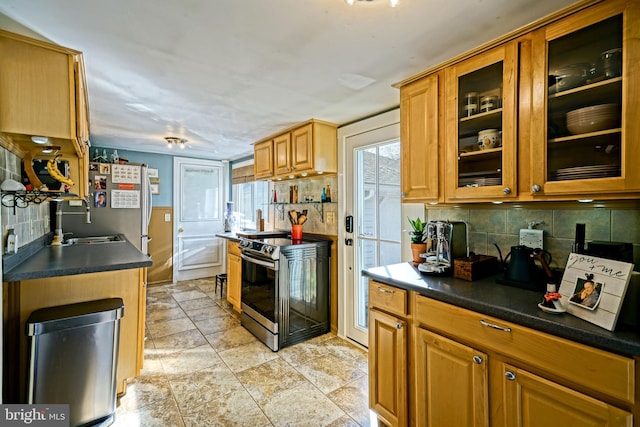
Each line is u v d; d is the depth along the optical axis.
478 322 1.26
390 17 1.29
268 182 4.18
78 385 1.58
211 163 5.10
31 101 1.42
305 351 2.61
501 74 1.45
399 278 1.63
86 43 1.49
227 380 2.15
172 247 4.75
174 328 3.05
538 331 1.09
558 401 1.04
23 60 1.40
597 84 1.17
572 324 1.03
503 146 1.42
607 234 1.38
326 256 3.00
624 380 0.91
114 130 3.20
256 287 2.90
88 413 1.61
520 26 1.36
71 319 1.55
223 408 1.85
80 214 3.16
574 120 1.24
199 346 2.67
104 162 3.37
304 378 2.19
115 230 3.33
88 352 1.60
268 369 2.30
